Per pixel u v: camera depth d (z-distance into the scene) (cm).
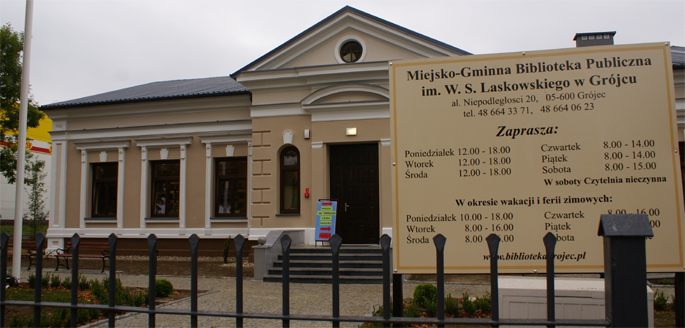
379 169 1351
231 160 1656
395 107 468
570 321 334
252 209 1447
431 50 1365
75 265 399
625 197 432
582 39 1205
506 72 457
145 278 1148
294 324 680
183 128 1672
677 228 423
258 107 1470
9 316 688
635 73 444
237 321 363
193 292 374
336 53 1427
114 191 1747
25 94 972
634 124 439
